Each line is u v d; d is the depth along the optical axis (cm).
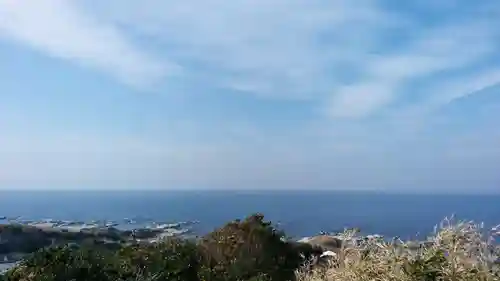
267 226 1083
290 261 1011
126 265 789
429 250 396
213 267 971
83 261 692
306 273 610
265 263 991
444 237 393
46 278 645
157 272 841
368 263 430
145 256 884
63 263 671
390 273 402
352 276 440
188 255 956
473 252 382
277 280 958
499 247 381
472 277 368
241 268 968
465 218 398
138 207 7988
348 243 482
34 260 668
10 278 652
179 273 894
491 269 372
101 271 703
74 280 657
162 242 976
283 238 1104
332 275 473
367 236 471
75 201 11738
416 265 385
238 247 1014
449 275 373
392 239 423
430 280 380
